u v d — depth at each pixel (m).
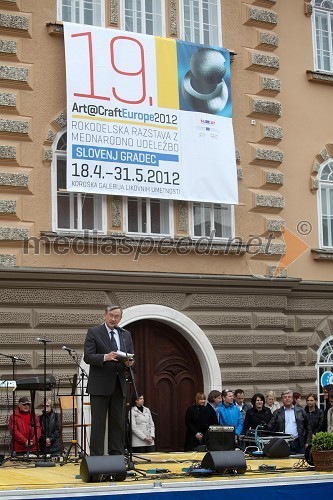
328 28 26.73
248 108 24.78
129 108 22.81
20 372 21.38
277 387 24.41
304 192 25.64
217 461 15.09
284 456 17.97
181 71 23.62
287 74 25.72
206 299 23.62
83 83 22.30
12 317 21.34
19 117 21.84
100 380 15.84
